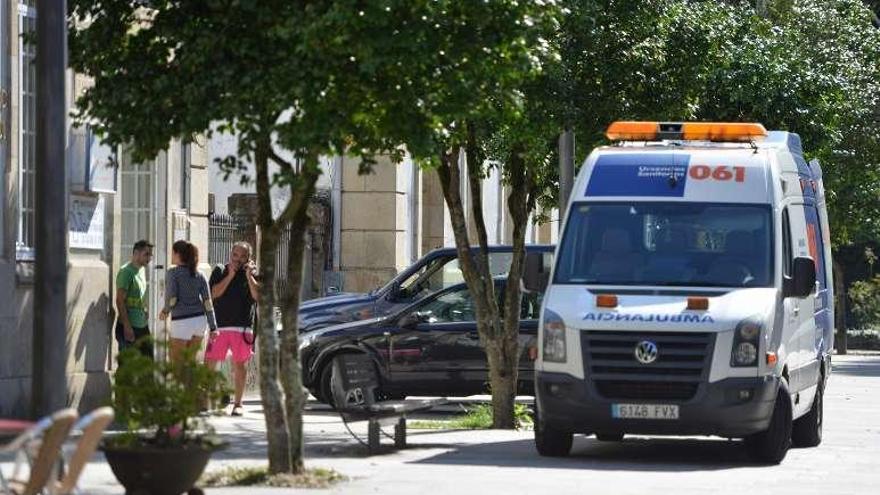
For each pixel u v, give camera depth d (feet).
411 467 109.50
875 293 453.17
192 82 88.94
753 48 210.59
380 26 87.25
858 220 327.26
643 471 111.34
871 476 113.09
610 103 149.18
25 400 130.62
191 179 165.27
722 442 137.90
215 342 153.58
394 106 90.99
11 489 70.23
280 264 216.33
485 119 133.39
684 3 160.56
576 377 115.96
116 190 141.28
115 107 91.50
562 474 107.24
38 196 78.69
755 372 114.93
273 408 95.61
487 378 163.73
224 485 93.20
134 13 94.12
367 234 231.09
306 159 90.17
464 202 272.10
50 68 78.43
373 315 174.29
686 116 161.68
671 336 115.14
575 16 144.56
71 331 135.95
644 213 122.31
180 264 146.82
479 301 147.02
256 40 88.99
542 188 197.06
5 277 127.75
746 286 119.24
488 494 94.02
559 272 121.39
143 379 82.58
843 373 294.66
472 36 91.86
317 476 96.84
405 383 164.25
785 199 126.21
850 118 287.28
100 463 104.78
